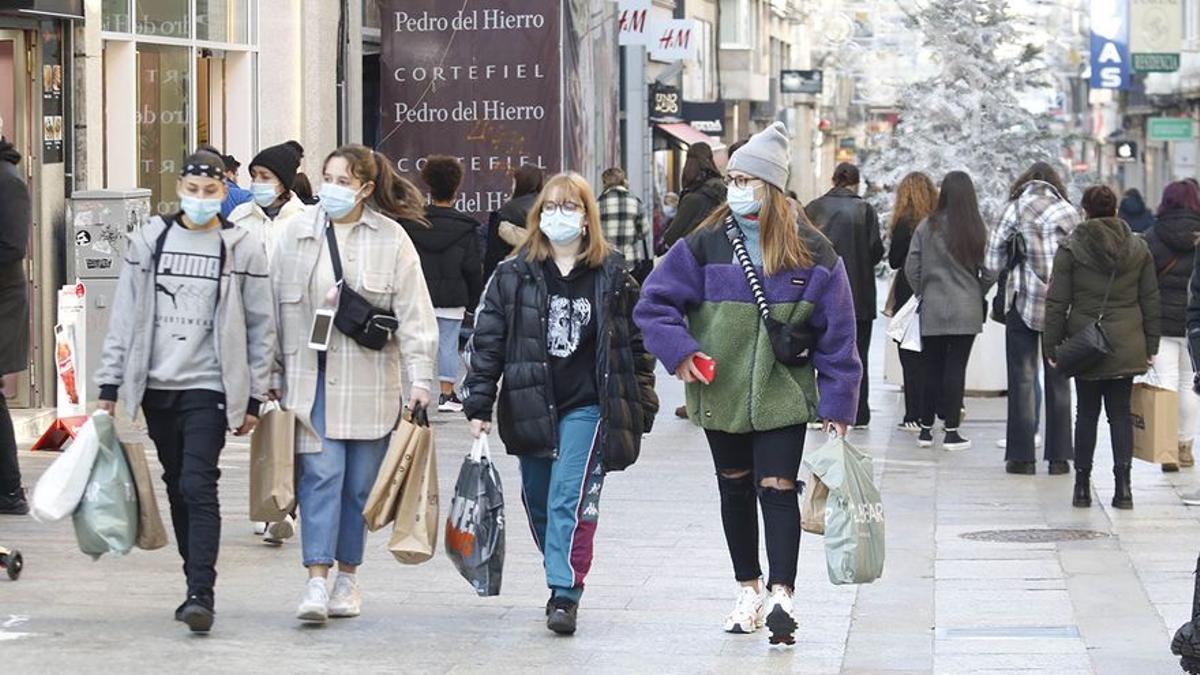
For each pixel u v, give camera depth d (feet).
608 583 73.82
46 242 116.57
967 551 82.64
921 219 130.72
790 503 62.13
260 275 64.13
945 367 117.80
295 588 71.87
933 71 246.47
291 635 63.46
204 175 62.85
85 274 115.44
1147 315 93.15
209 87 143.84
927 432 118.73
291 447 64.44
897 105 251.39
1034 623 67.72
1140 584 74.64
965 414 135.13
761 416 61.46
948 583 75.31
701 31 394.52
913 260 116.78
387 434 66.44
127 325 63.46
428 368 65.98
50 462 102.42
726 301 61.72
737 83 425.28
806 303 61.46
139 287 63.41
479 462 64.34
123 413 121.39
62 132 118.93
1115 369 92.68
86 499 62.90
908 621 67.87
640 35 237.45
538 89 151.64
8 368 84.38
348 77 159.22
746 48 425.28
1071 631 66.39
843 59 512.63
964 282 115.96
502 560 64.28
